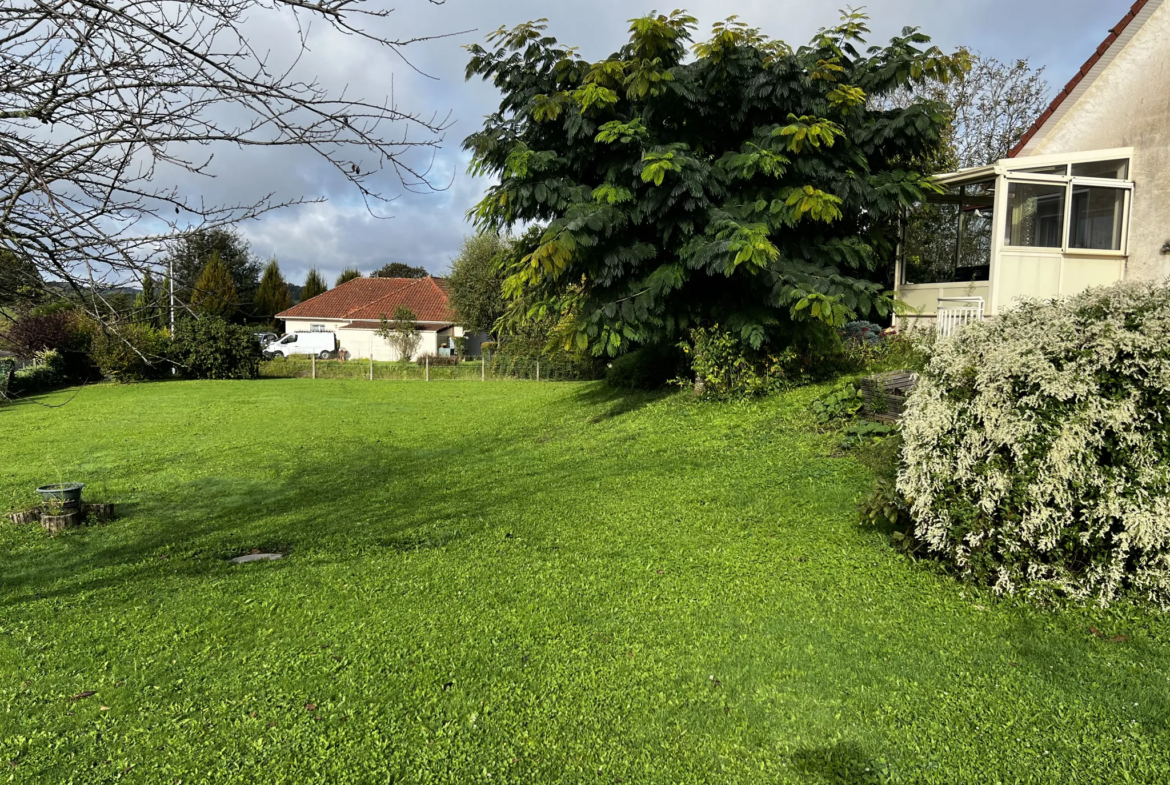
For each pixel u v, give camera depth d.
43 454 11.66
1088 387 3.59
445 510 7.23
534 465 9.33
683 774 2.73
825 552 4.88
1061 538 3.74
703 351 11.07
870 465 6.36
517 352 27.61
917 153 11.31
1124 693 3.00
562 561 5.20
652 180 9.76
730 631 3.83
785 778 2.67
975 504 4.00
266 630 4.27
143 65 2.72
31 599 5.17
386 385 24.42
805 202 9.49
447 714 3.20
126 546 6.66
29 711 3.41
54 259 2.82
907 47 10.73
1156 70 11.66
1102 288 4.12
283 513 7.72
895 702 3.08
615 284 11.20
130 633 4.35
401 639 4.00
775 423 8.89
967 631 3.63
